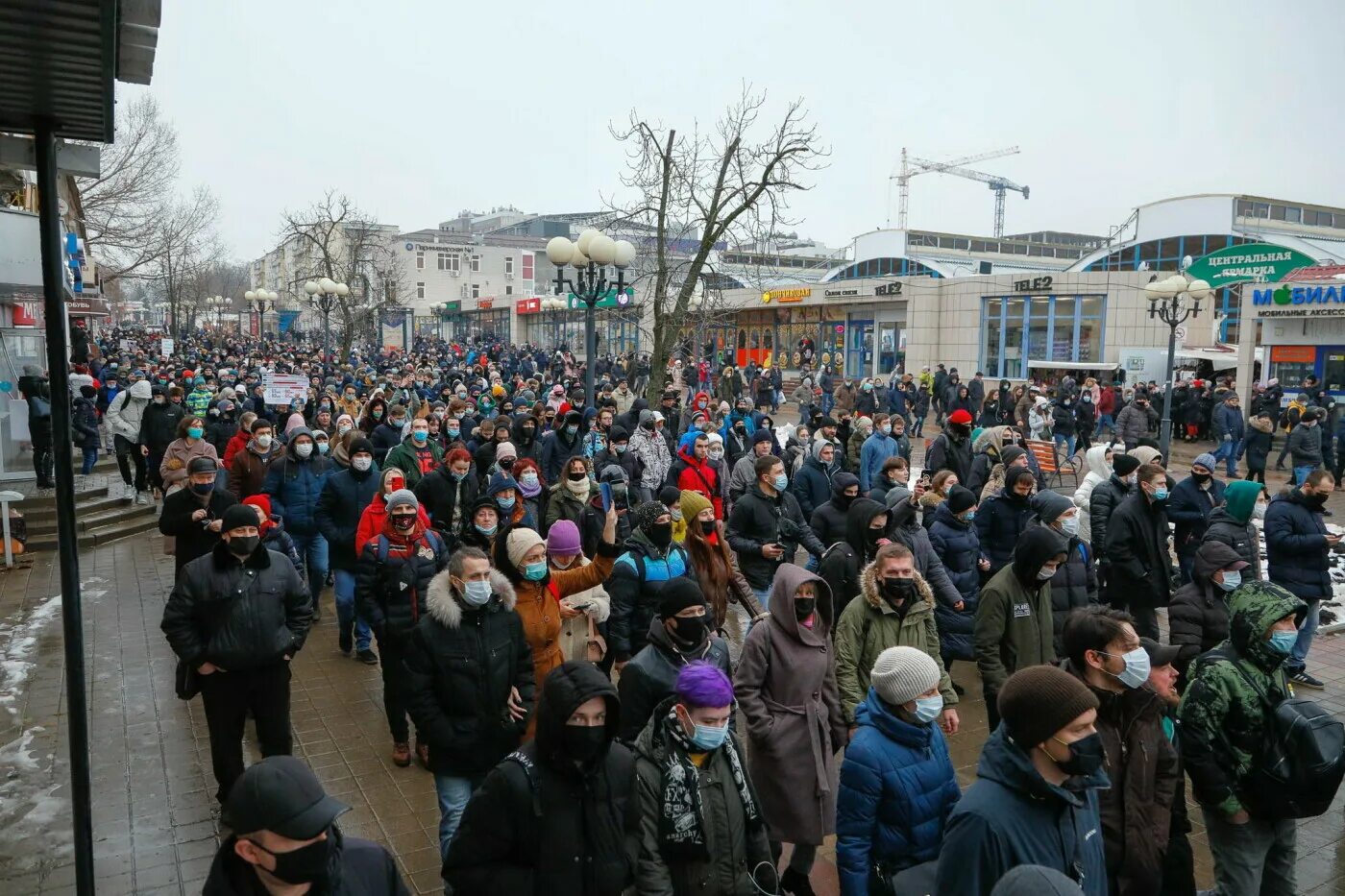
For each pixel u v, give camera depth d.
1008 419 25.58
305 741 6.59
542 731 3.02
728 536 7.87
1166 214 39.78
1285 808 3.97
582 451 11.38
